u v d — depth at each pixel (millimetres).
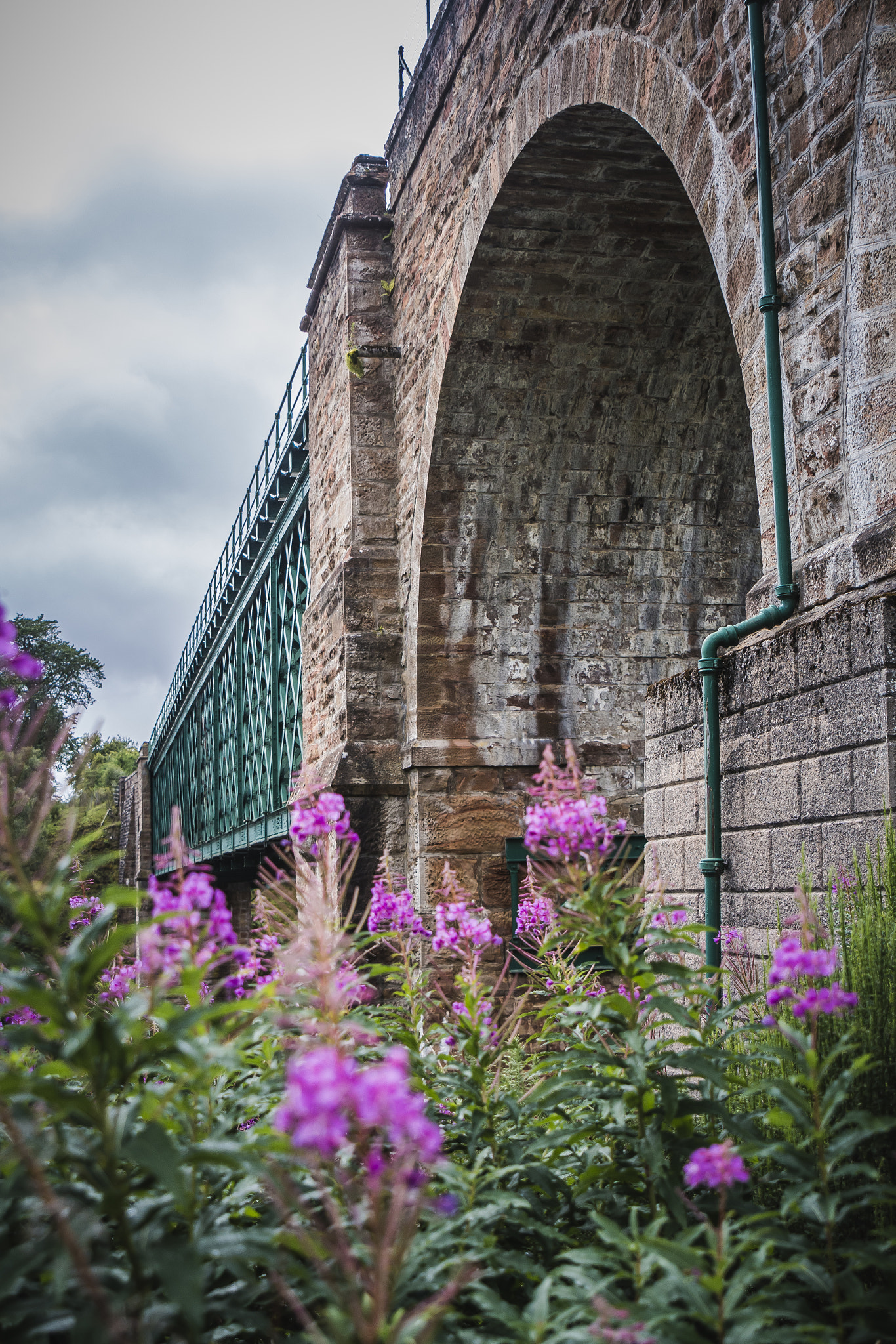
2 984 1993
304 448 15500
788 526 5027
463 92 10047
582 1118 3076
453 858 10969
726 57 5605
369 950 3869
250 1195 2307
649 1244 2021
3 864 2293
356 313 12742
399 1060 1660
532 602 11422
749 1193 2902
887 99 4430
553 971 4902
